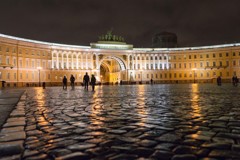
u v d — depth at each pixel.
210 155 3.84
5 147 4.40
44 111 9.58
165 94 20.91
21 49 85.75
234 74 104.88
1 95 22.14
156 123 6.67
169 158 3.75
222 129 5.75
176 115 8.12
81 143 4.67
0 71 77.00
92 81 31.47
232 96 16.97
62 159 3.79
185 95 18.98
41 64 94.06
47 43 96.62
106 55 112.75
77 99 16.25
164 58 119.25
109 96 19.22
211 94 19.66
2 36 77.50
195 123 6.59
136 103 12.61
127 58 116.12
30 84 87.38
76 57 106.62
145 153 4.00
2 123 6.77
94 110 9.81
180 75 117.06
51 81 97.62
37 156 3.93
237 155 3.82
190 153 3.96
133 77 116.56
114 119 7.45
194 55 114.50
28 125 6.54
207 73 111.44
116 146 4.44
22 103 13.19
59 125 6.54
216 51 109.19
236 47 104.00
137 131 5.66
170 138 4.95
